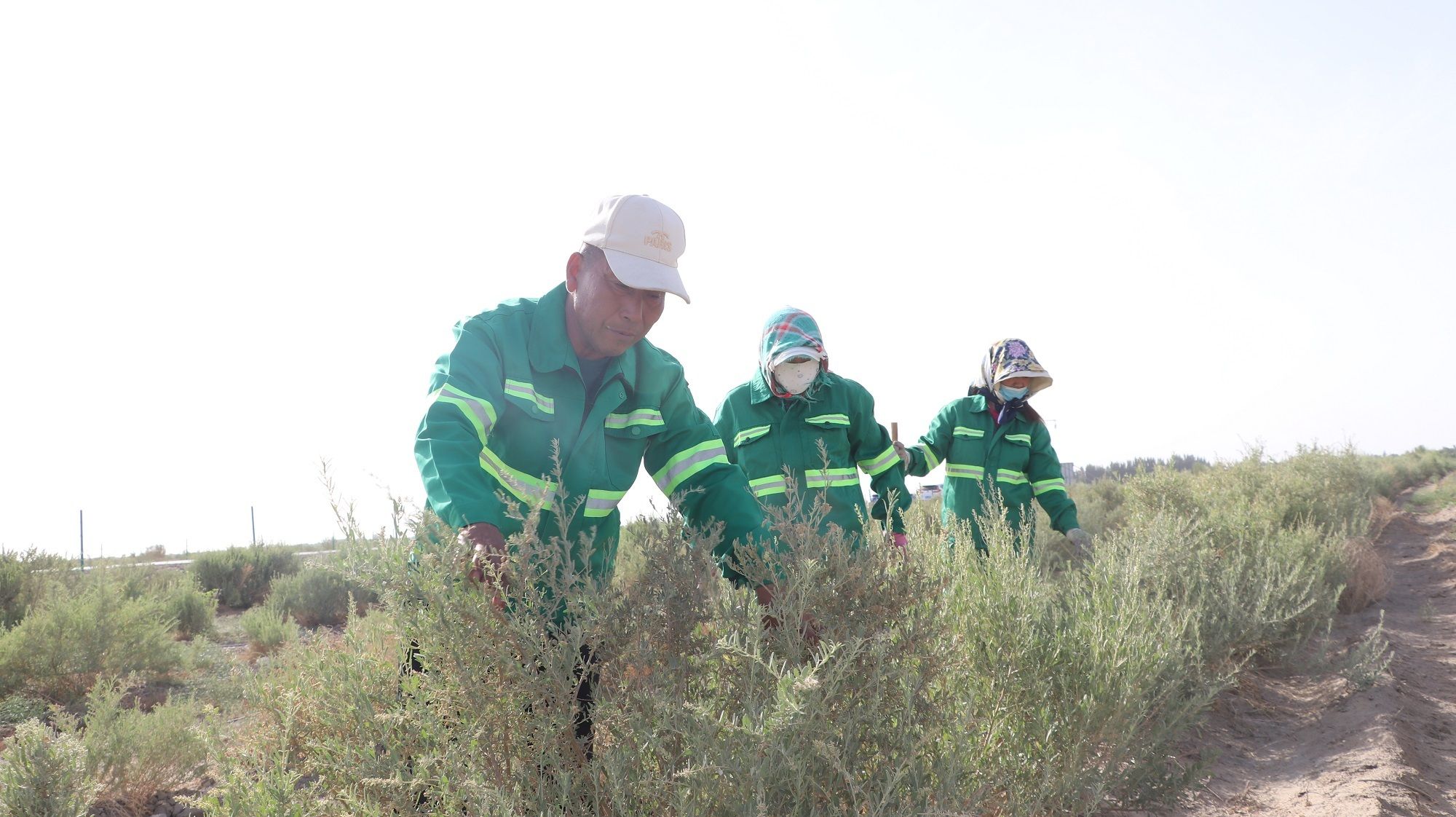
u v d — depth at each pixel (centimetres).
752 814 161
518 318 231
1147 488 925
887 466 473
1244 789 364
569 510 228
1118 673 283
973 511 492
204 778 369
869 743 195
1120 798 303
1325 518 905
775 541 216
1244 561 586
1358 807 325
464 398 210
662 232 221
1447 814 335
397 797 172
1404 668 557
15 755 302
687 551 196
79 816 304
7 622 809
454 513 189
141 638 655
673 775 169
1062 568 503
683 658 183
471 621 179
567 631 184
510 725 178
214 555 1281
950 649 232
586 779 181
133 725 371
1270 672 543
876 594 204
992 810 247
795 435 443
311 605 946
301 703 202
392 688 189
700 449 256
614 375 238
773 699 179
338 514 188
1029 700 269
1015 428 543
